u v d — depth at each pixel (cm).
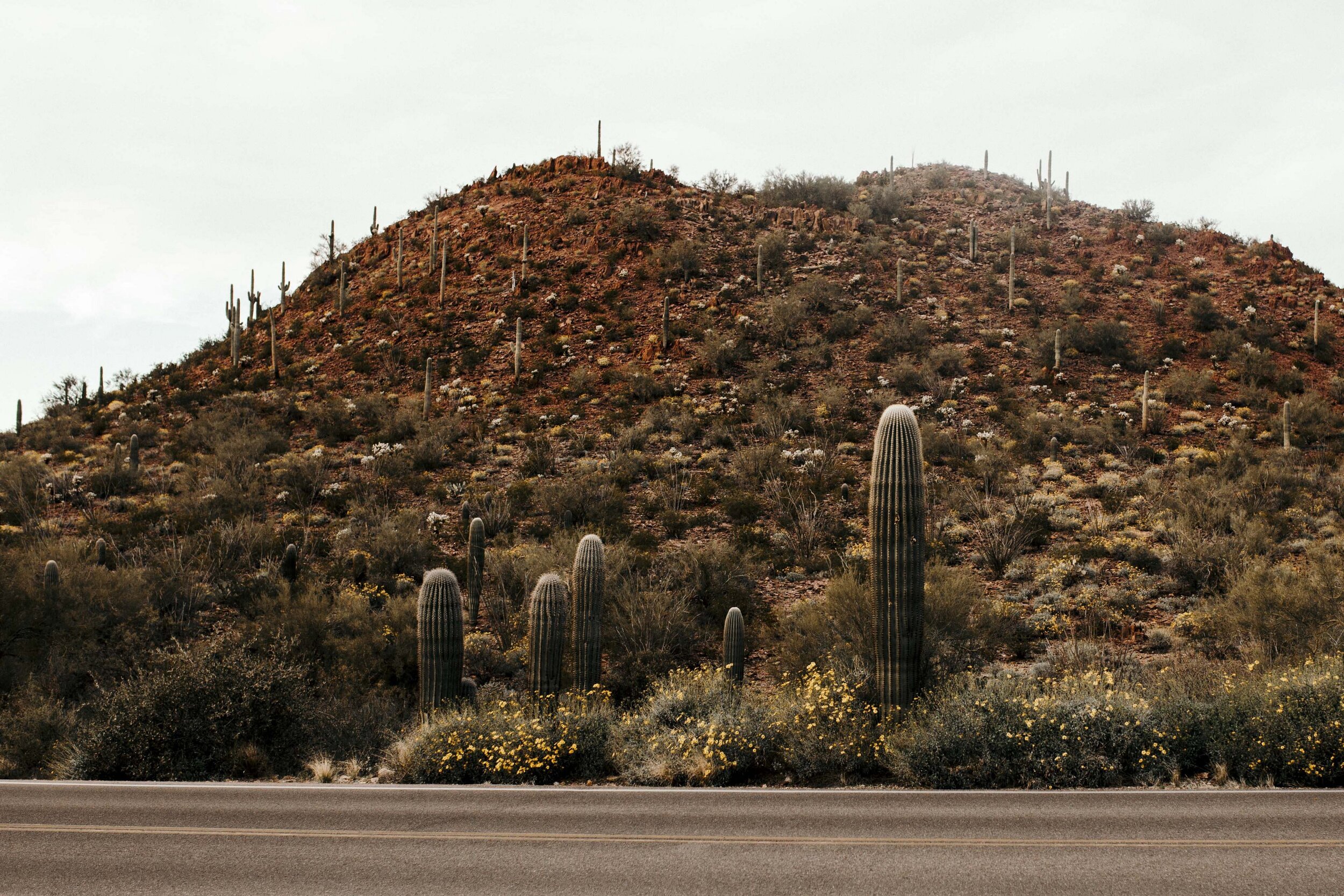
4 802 1009
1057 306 5225
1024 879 688
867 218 6381
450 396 4575
